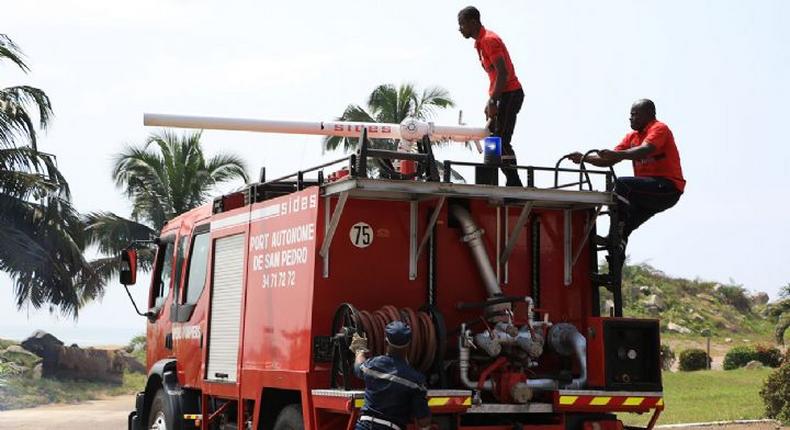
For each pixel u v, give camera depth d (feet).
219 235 32.68
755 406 64.23
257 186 30.48
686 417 58.80
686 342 212.23
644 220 29.35
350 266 26.20
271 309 28.19
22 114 95.55
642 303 241.35
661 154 28.91
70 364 115.75
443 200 25.91
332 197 26.02
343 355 24.59
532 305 26.25
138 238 117.29
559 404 25.57
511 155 31.01
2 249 97.91
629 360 26.55
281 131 32.99
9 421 76.33
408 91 106.63
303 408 25.63
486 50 30.73
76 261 101.55
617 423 26.76
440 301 26.99
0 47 90.38
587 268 28.48
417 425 22.54
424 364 24.94
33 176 96.78
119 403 99.60
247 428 29.68
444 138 31.78
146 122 32.50
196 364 34.19
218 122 32.71
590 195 26.76
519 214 28.04
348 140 91.76
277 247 28.19
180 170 117.29
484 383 25.14
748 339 223.92
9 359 111.45
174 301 37.11
